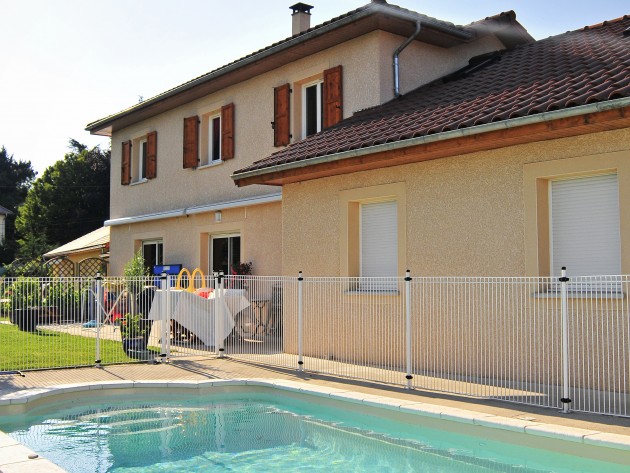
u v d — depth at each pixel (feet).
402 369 32.76
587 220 27.73
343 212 37.32
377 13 40.70
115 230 71.87
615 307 25.82
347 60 45.62
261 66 50.90
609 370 25.07
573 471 19.45
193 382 30.63
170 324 41.91
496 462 20.52
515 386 27.78
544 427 20.70
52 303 42.37
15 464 17.17
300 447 22.66
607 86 25.94
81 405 29.12
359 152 32.65
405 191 33.99
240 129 54.70
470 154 31.19
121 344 43.73
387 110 40.50
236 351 39.40
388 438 23.71
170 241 62.03
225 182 55.93
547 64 37.01
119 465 20.66
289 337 38.32
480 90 36.04
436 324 31.58
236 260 55.21
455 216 31.71
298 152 38.11
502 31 48.88
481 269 30.50
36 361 36.47
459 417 22.68
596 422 21.65
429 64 46.50
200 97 59.41
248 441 23.48
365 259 37.14
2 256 158.51
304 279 37.47
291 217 40.52
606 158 26.35
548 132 26.50
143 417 27.17
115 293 40.68
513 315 27.96
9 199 201.67
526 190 28.91
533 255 28.50
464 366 30.37
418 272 33.12
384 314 33.86
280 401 29.86
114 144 73.41
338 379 31.01
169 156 63.31
